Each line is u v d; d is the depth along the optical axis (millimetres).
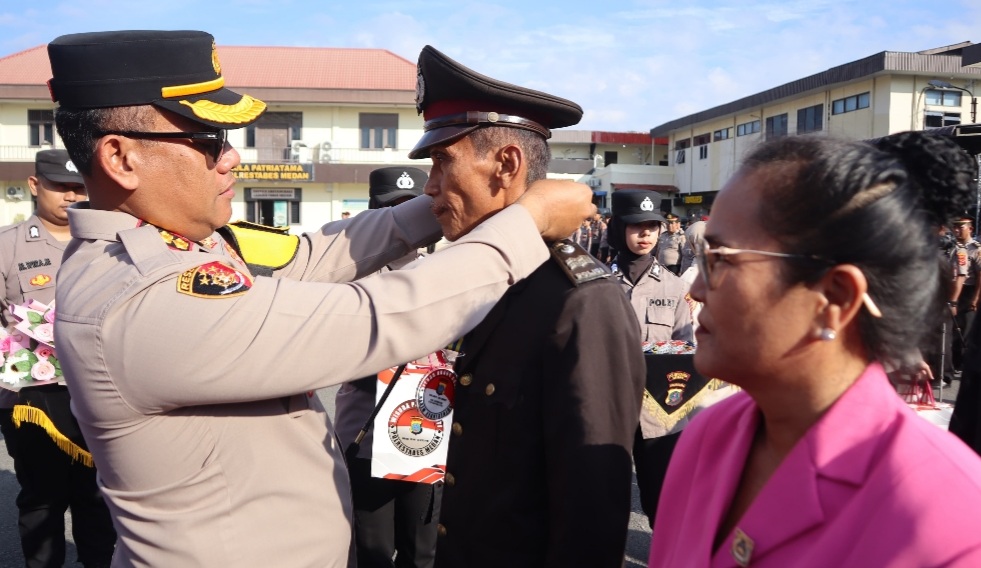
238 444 1425
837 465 922
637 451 3051
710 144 33594
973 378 2477
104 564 3365
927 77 23484
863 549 865
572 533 1504
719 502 1088
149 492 1396
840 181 906
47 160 3613
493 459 1661
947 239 1035
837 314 934
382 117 26953
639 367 1674
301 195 27000
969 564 801
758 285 958
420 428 2297
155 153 1459
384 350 1340
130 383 1300
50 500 3254
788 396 1005
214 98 1526
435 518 2752
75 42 1425
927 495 844
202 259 1382
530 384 1627
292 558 1471
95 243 1470
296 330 1306
